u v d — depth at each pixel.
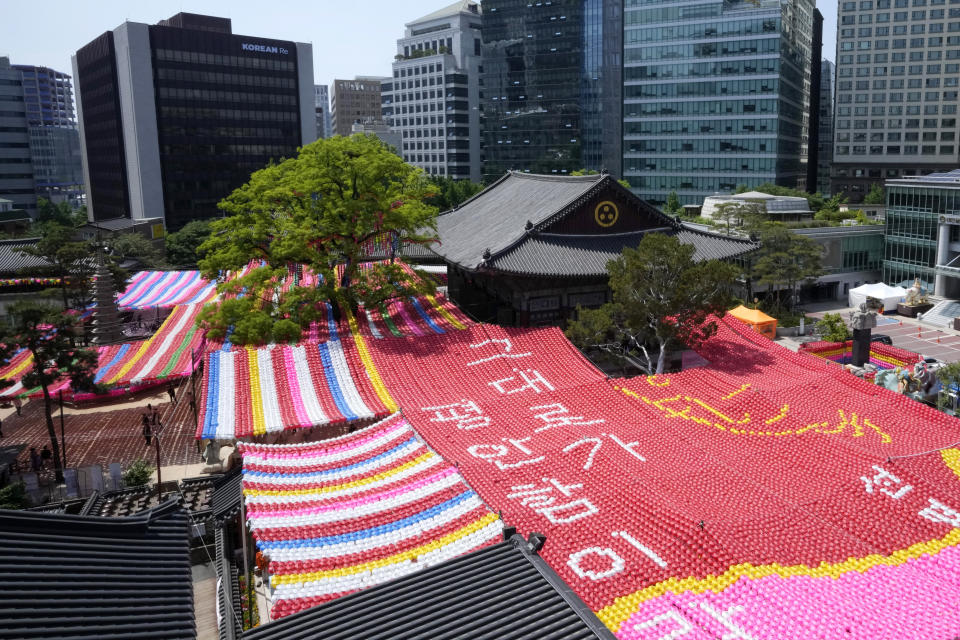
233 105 170.25
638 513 31.34
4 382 43.66
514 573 21.36
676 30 169.12
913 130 178.25
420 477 33.38
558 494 32.81
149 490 39.69
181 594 19.64
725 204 108.25
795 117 181.12
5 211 146.75
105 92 168.75
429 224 59.72
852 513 32.12
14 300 79.56
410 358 47.31
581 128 192.38
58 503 37.91
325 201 55.66
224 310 52.25
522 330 50.56
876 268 110.00
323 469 34.84
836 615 25.39
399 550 27.73
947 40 171.12
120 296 78.94
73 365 44.25
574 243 61.59
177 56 161.25
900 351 59.97
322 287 55.25
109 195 178.00
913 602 26.42
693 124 171.00
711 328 51.53
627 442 38.22
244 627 27.33
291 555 27.23
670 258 50.56
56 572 18.89
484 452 36.69
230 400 41.81
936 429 40.72
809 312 97.00
